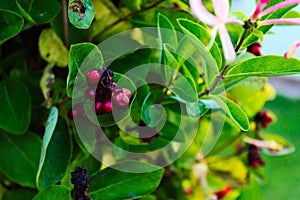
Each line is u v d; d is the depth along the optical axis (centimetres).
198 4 33
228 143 54
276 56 34
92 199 39
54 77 43
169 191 54
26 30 43
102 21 44
